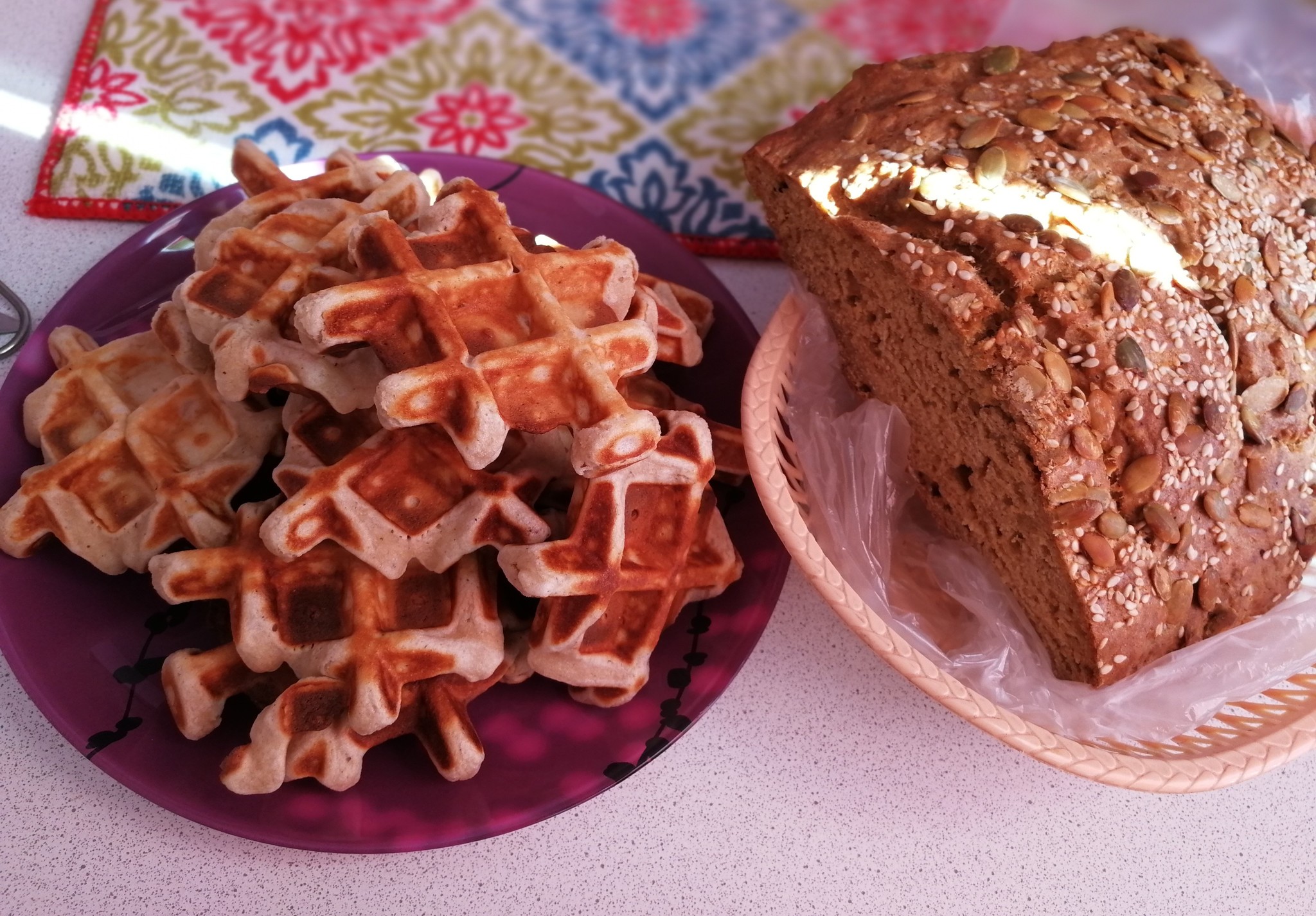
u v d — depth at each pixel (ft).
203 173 1.68
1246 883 1.30
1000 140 1.36
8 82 1.75
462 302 1.20
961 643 1.35
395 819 1.18
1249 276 1.34
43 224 1.62
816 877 1.26
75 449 1.30
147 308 1.46
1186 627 1.30
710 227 1.75
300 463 1.21
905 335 1.35
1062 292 1.27
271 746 1.13
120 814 1.22
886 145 1.38
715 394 1.51
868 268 1.35
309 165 1.54
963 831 1.31
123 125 1.71
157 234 1.49
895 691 1.40
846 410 1.48
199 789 1.17
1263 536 1.32
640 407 1.37
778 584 1.37
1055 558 1.26
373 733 1.16
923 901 1.26
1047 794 1.35
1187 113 1.44
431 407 1.11
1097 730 1.24
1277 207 1.41
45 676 1.20
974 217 1.31
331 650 1.16
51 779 1.23
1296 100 1.76
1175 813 1.35
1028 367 1.23
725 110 1.89
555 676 1.22
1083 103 1.40
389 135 1.78
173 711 1.18
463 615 1.20
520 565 1.16
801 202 1.43
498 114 1.84
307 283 1.23
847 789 1.32
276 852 1.22
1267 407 1.33
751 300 1.70
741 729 1.35
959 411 1.33
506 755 1.24
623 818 1.28
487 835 1.19
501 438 1.11
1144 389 1.26
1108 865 1.30
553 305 1.20
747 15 2.02
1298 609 1.31
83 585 1.26
